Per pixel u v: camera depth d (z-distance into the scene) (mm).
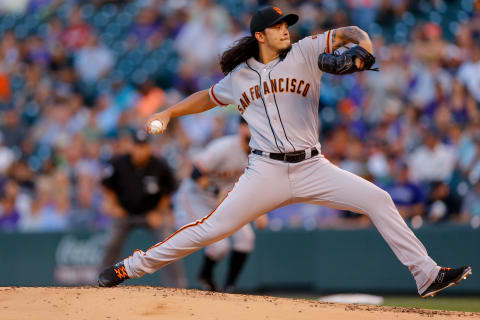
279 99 15781
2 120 47344
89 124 44500
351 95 42375
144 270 17297
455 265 31688
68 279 34750
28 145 45000
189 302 15445
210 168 25969
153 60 50719
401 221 16000
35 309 14844
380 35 46406
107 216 37531
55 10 58094
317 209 35094
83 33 52969
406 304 28609
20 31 57938
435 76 41062
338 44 15625
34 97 50281
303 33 45531
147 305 15016
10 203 38125
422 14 47844
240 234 26797
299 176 16047
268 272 33219
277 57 16125
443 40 44562
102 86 50344
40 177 39344
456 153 36156
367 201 15938
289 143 15836
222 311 14852
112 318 14203
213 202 26672
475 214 33719
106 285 17547
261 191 16000
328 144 38000
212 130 41125
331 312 15258
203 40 48094
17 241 35562
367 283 32375
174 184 28281
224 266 33250
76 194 38875
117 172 27703
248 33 48281
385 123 39094
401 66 42000
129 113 43281
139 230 33969
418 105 40406
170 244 16875
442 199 33812
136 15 54625
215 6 49812
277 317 14547
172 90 47344
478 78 41344
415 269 15961
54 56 52500
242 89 16234
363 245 32531
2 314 14414
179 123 40594
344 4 47688
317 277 32844
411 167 36094
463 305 28047
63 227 37688
